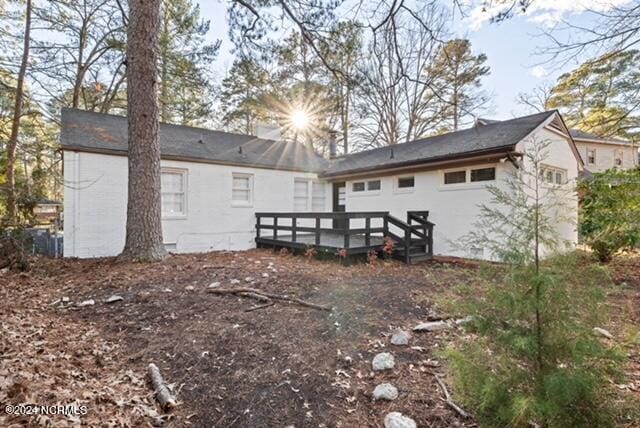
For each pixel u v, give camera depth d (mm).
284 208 11250
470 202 7977
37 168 8594
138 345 3047
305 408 2162
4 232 6047
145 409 2145
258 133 12836
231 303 4039
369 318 3553
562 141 9031
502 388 1580
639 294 4043
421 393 2250
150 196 6340
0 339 2848
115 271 5516
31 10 11375
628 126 7566
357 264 6824
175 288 4633
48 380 2254
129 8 6172
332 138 14109
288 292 4457
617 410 1458
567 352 1520
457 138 9477
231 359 2750
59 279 5320
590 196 6246
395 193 9914
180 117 17562
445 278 3947
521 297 1575
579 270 1597
